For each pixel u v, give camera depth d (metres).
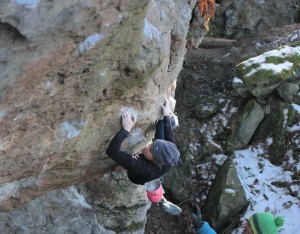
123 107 3.56
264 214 4.00
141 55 3.11
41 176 3.85
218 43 8.55
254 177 6.51
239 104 7.21
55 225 4.41
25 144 3.12
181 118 7.36
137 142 4.01
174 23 3.89
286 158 6.57
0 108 2.66
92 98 3.14
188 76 7.84
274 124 6.81
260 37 8.38
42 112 2.96
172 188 6.67
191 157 6.97
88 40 2.66
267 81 6.79
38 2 2.32
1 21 2.27
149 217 6.54
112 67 3.01
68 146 3.45
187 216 6.54
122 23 2.73
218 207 6.24
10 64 2.44
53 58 2.60
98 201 4.71
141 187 4.77
